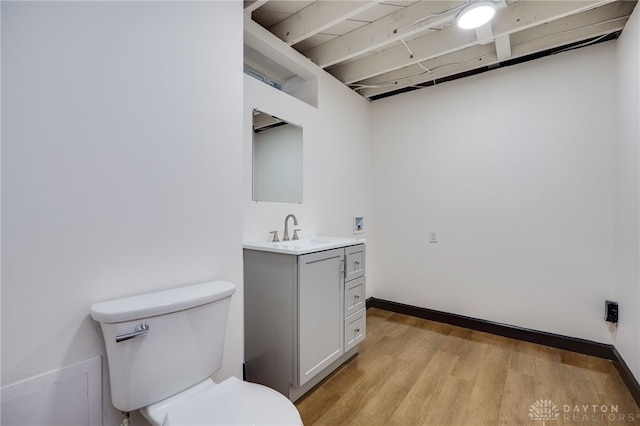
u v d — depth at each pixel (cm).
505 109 250
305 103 240
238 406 103
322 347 180
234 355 153
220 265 147
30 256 93
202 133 139
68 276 101
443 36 225
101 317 98
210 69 143
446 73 259
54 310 98
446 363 206
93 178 106
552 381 183
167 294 119
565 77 226
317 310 175
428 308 292
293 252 162
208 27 142
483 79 260
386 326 274
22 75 91
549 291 234
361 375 191
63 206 99
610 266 211
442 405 161
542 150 235
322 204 260
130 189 115
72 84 101
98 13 106
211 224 143
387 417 152
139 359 103
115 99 111
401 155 308
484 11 168
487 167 259
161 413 104
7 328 90
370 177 328
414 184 300
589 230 218
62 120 99
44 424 96
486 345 234
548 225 234
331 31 228
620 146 198
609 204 211
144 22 119
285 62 231
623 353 190
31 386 94
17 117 90
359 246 217
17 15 90
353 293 210
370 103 328
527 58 240
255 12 207
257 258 180
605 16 194
